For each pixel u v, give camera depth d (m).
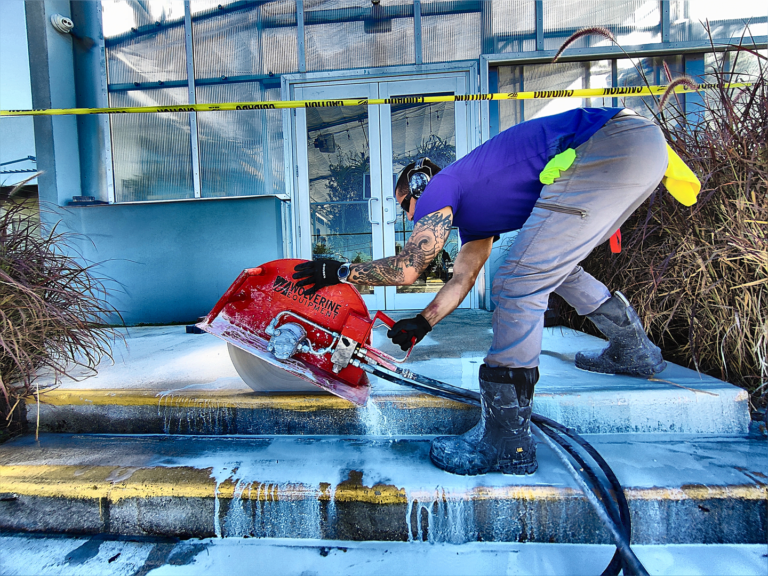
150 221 3.55
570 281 1.56
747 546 1.10
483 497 1.12
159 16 3.77
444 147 3.76
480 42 3.64
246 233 3.50
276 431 1.53
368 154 3.84
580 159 1.11
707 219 1.71
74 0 3.73
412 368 1.82
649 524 1.11
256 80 3.79
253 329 1.45
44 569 1.07
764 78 1.72
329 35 3.74
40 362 1.62
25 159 3.84
